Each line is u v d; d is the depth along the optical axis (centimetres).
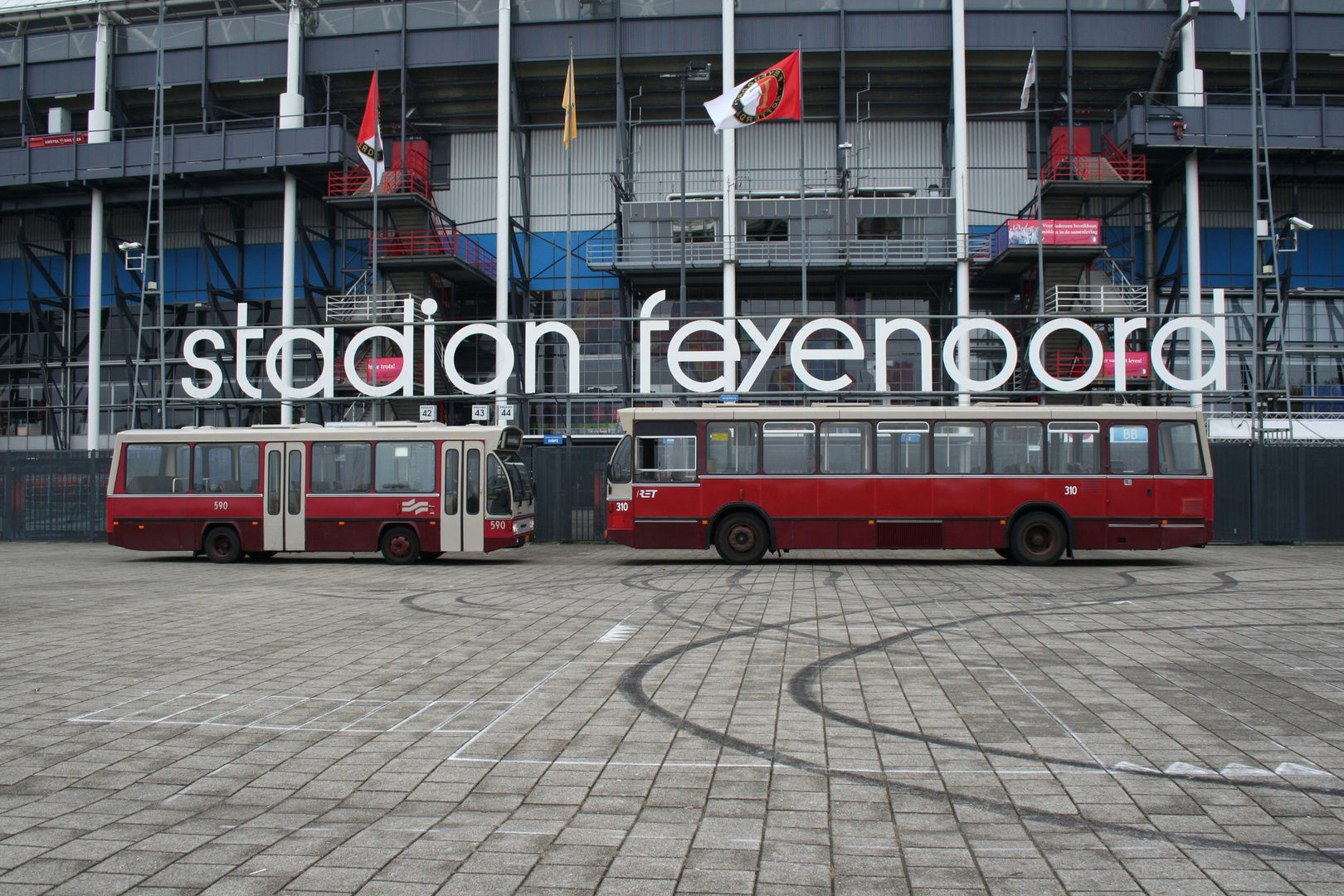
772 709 738
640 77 3638
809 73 3581
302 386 3847
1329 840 464
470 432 2130
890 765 591
